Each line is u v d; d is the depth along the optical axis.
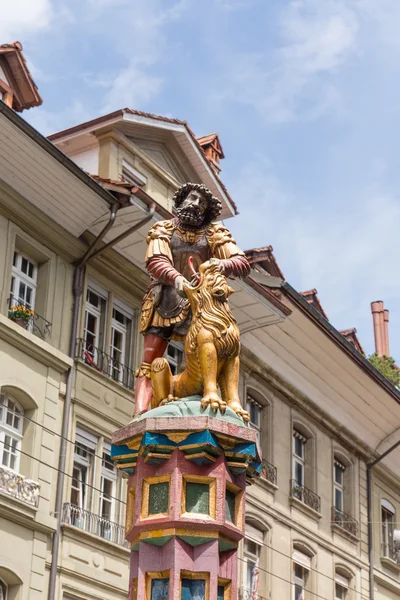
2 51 21.41
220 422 6.15
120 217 20.72
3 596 17.95
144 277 22.58
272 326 25.28
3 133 18.09
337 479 29.64
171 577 5.94
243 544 24.08
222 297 6.54
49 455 19.28
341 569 28.11
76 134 23.42
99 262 21.44
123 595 20.06
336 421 29.03
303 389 27.62
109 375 21.31
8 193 19.31
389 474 32.06
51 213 20.17
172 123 24.33
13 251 19.45
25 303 19.95
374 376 27.88
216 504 6.10
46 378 19.56
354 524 29.23
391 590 31.08
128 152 23.84
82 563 19.31
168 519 6.03
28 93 21.89
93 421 20.41
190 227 6.98
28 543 18.34
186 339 6.58
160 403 6.67
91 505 20.00
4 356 18.61
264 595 24.38
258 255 27.05
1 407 18.64
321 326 25.42
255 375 26.00
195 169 25.42
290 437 27.06
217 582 6.00
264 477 25.39
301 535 26.45
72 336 20.44
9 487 18.03
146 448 6.17
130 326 22.41
